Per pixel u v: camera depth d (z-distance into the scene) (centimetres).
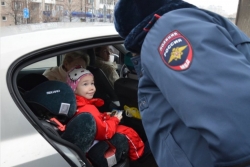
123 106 204
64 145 125
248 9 349
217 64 67
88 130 150
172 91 71
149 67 78
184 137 79
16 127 115
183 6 85
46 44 134
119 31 96
